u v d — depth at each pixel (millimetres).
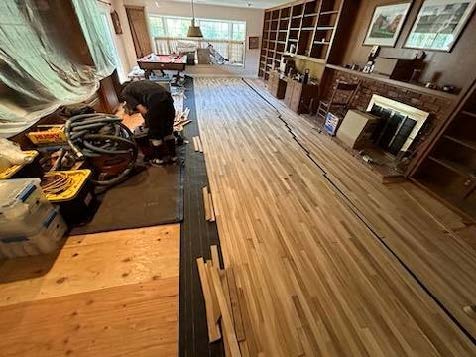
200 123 4133
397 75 2797
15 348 1163
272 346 1223
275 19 6711
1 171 1592
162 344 1208
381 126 3248
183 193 2342
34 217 1553
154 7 6758
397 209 2260
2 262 1571
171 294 1439
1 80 1815
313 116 4703
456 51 2336
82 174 1976
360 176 2773
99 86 3734
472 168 2277
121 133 2631
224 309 1372
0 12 1871
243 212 2135
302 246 1813
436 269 1689
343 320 1351
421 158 2551
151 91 2434
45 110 2225
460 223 2113
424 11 2609
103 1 5035
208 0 6363
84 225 1883
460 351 1246
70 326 1252
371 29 3408
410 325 1346
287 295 1462
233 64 8180
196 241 1815
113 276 1516
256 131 3918
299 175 2742
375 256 1762
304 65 5297
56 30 2748
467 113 2123
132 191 2316
